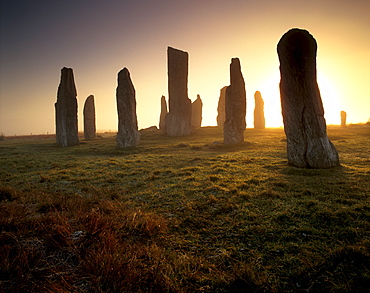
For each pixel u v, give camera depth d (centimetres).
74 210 694
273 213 655
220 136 3800
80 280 383
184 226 613
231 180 1056
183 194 884
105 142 3872
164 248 495
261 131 4369
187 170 1349
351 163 1349
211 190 919
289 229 561
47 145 3869
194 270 416
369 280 365
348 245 466
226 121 2800
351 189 836
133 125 3075
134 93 3212
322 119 1314
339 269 399
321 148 1270
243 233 557
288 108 1373
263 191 837
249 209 701
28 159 2116
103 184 1119
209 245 515
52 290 352
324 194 802
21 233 532
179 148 2642
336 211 625
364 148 1942
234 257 463
